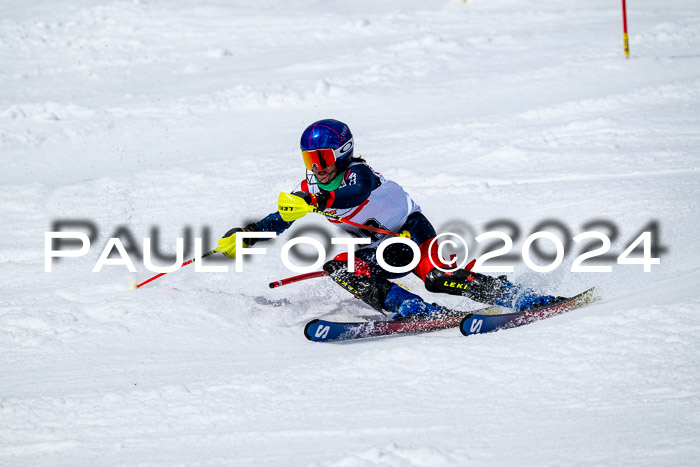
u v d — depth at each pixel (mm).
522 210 16688
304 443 7578
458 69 32594
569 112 25156
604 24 39125
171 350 11047
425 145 23203
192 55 37438
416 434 7527
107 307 12594
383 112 27656
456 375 8844
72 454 7734
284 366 9961
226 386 9188
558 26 39375
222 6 47062
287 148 24219
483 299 11609
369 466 6852
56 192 20594
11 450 7898
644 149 20547
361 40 39031
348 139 11430
